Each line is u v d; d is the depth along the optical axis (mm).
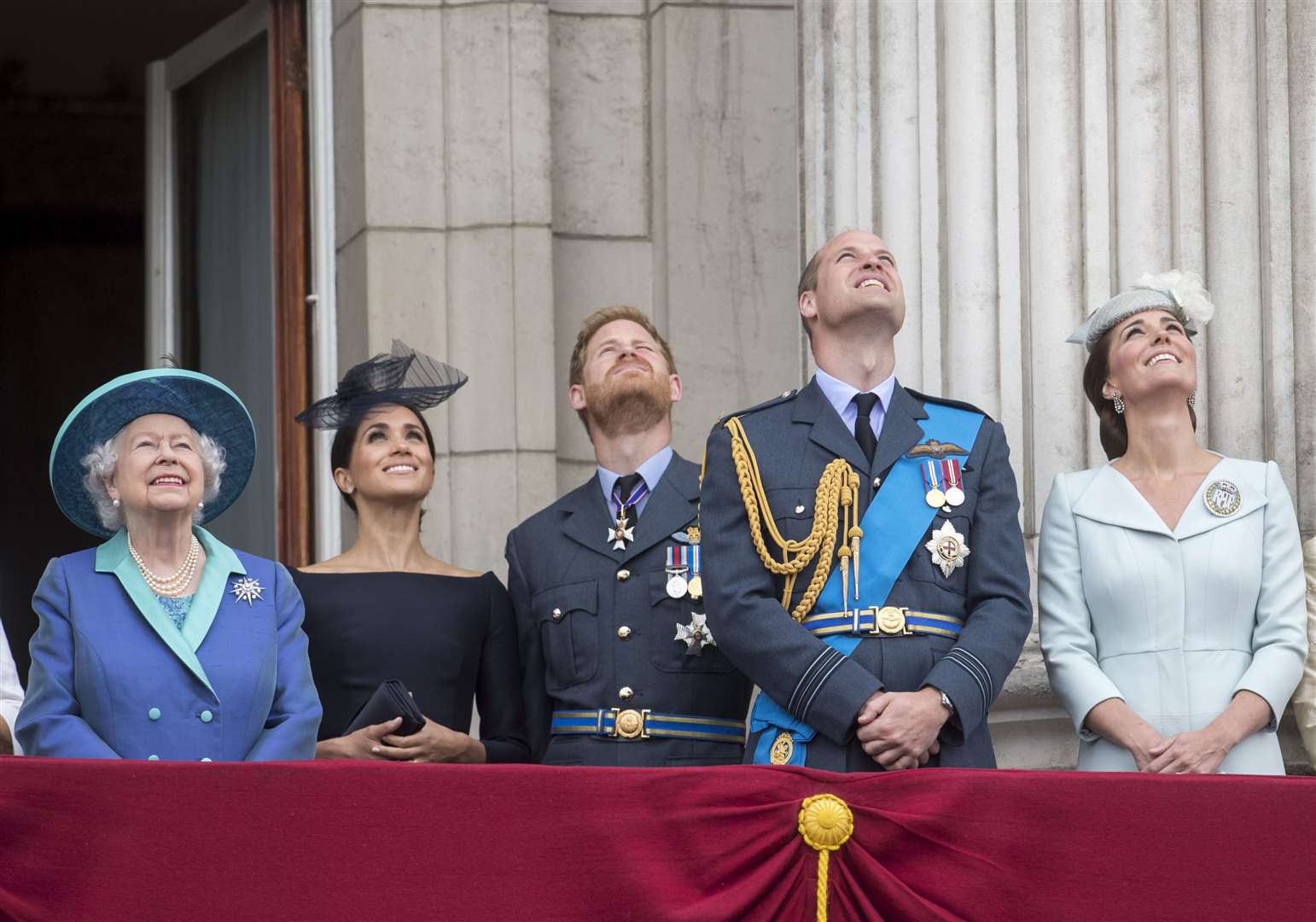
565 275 25969
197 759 15648
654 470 19625
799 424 17516
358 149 25609
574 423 25688
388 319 25250
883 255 17812
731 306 26156
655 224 26250
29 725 15594
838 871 14641
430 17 25750
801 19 23312
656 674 18453
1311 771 19656
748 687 18719
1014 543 16969
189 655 15820
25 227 38750
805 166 22984
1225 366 20719
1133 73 21312
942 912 14531
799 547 16812
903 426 17422
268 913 14047
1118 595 17406
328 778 14266
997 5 21656
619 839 14430
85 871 13984
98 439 16453
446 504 25078
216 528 28344
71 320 38906
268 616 16422
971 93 21594
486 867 14281
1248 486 17688
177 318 29266
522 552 19719
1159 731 17047
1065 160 21266
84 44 35250
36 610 16062
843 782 14805
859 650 16438
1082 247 21109
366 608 18859
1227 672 17078
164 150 29469
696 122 26375
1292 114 21109
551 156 25938
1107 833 14656
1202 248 21047
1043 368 20938
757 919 14516
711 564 17000
